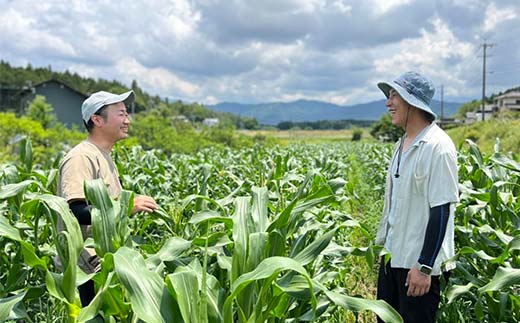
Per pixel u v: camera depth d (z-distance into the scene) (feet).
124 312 8.15
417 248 10.21
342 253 10.46
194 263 8.97
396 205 10.53
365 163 59.57
